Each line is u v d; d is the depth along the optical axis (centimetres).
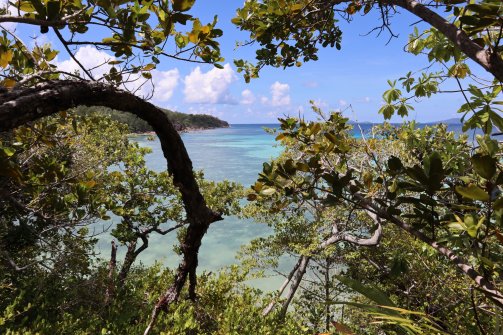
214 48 187
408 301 779
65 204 421
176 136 180
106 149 956
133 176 973
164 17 164
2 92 118
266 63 397
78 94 135
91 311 635
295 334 691
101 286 666
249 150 7925
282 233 1039
